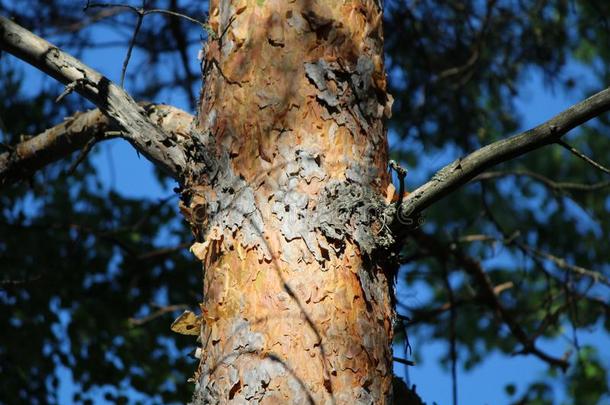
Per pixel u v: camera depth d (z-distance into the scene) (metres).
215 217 4.37
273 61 4.51
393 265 4.46
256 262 4.22
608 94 4.21
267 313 4.14
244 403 4.05
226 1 4.75
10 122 8.63
